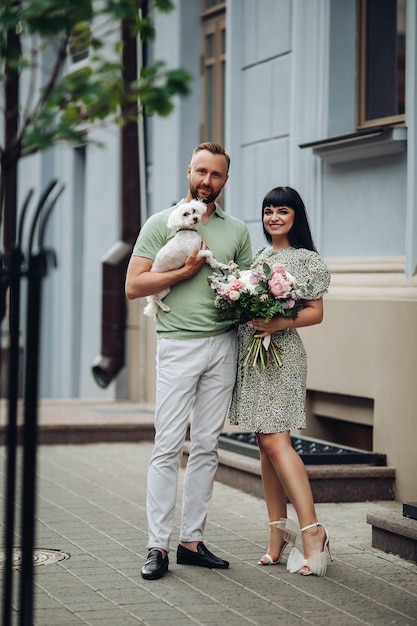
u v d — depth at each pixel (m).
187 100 11.59
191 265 5.30
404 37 7.93
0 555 5.69
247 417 5.45
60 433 9.98
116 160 13.52
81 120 7.82
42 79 16.14
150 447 9.91
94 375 13.12
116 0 7.32
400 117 7.86
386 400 7.39
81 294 15.82
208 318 5.42
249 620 4.57
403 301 7.25
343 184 8.35
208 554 5.51
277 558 5.57
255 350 5.40
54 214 16.66
